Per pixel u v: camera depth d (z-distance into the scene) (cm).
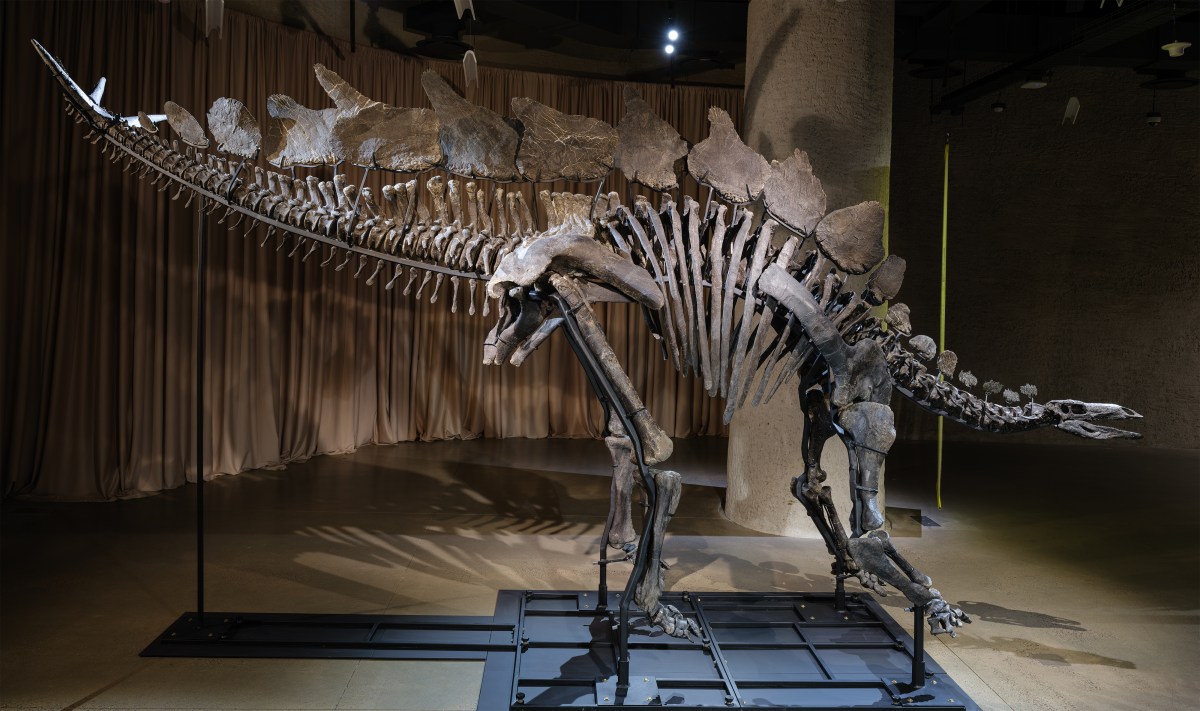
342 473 737
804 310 372
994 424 417
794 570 523
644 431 347
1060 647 422
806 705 347
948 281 993
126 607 438
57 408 607
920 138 984
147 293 632
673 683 360
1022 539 602
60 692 350
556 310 402
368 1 800
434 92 353
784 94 574
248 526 581
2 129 575
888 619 434
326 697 353
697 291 367
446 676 373
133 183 624
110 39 610
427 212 392
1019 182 983
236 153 366
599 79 915
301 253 761
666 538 584
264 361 732
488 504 659
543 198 387
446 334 884
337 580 486
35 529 553
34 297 600
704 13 832
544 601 451
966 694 367
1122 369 980
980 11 816
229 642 393
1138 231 971
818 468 437
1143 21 649
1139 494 744
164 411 654
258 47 705
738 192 368
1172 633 442
